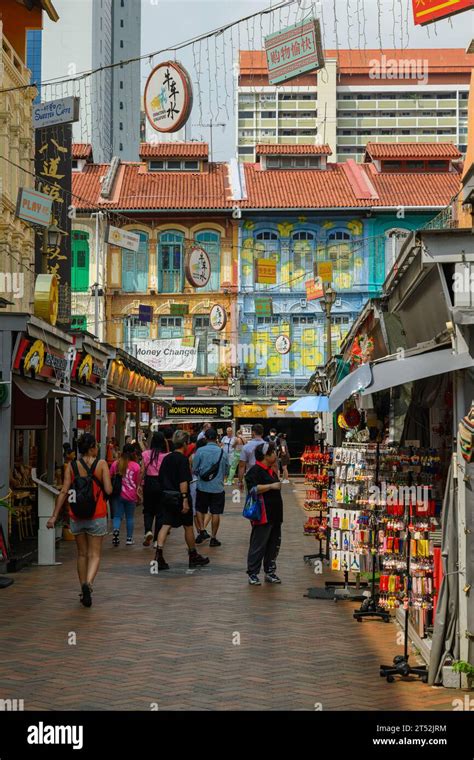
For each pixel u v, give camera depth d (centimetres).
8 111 2341
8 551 1359
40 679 736
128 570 1348
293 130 11906
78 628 935
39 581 1248
